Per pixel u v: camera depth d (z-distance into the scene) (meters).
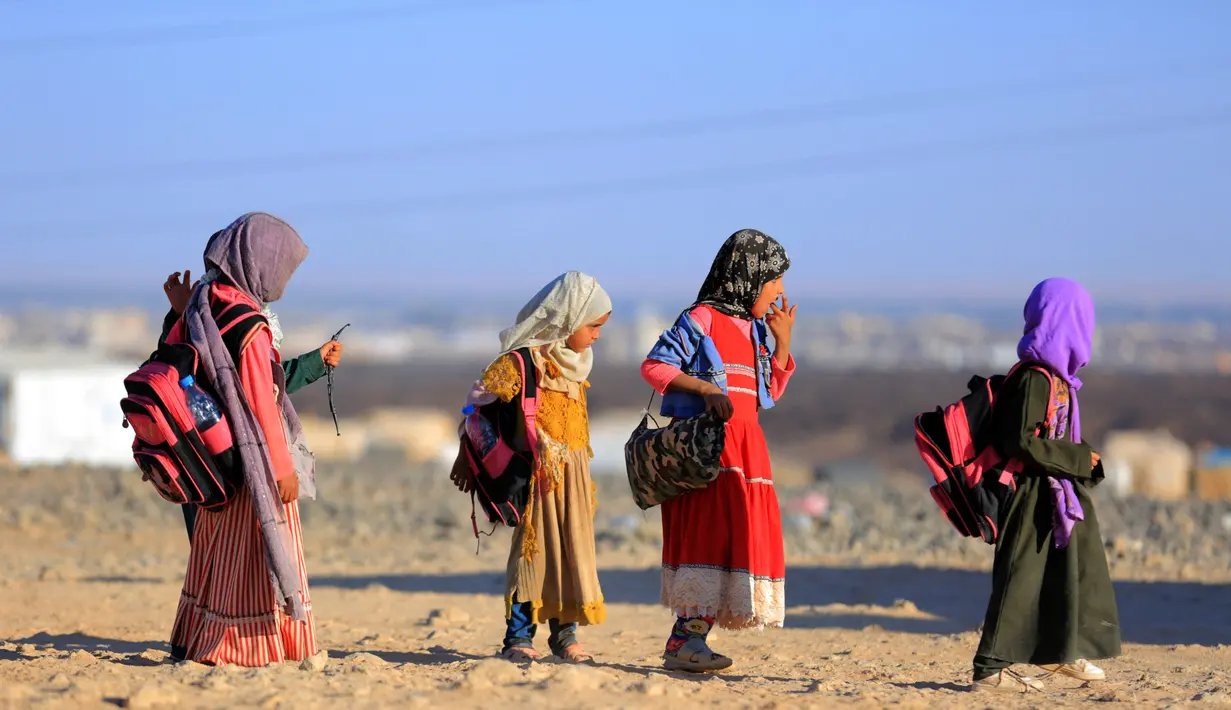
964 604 17.39
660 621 15.88
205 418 9.41
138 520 24.56
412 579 19.42
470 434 10.89
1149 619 15.95
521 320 11.01
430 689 9.04
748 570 10.11
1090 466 10.05
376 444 91.50
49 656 10.96
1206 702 9.77
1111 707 9.59
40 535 23.28
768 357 10.69
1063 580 10.08
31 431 62.78
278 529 9.52
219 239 9.98
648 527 24.09
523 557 10.84
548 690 9.08
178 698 8.41
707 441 9.94
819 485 31.09
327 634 13.80
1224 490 58.38
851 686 10.36
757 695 9.52
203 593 9.96
